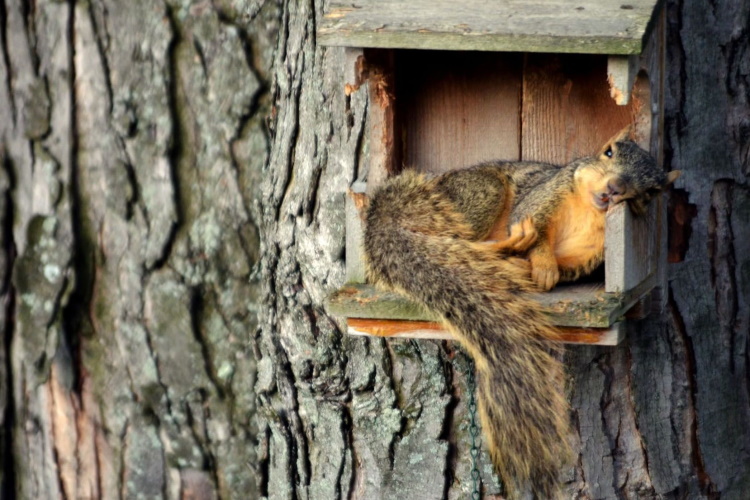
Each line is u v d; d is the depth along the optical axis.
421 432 9.07
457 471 9.04
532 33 7.51
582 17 7.58
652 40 7.91
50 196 10.91
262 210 9.91
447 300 7.62
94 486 11.12
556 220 8.03
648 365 8.92
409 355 9.07
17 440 11.34
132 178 10.80
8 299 11.09
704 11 8.97
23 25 10.93
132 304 10.85
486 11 7.76
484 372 7.64
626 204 7.50
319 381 9.37
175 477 10.90
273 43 10.59
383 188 8.23
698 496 9.09
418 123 8.96
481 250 7.87
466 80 8.91
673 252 9.05
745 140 9.16
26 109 10.95
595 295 7.52
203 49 10.67
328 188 9.16
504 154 8.95
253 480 10.74
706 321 9.10
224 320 10.76
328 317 9.30
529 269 7.77
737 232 9.22
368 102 8.91
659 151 8.32
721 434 9.18
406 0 7.96
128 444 10.98
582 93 8.79
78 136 10.89
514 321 7.48
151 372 10.87
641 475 8.92
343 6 7.98
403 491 9.14
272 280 9.73
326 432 9.45
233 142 10.66
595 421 8.88
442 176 8.42
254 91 10.59
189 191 10.77
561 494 8.88
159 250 10.76
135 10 10.73
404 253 7.88
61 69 10.86
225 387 10.78
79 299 11.01
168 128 10.70
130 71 10.77
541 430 7.72
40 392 11.13
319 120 9.26
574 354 8.86
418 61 8.90
